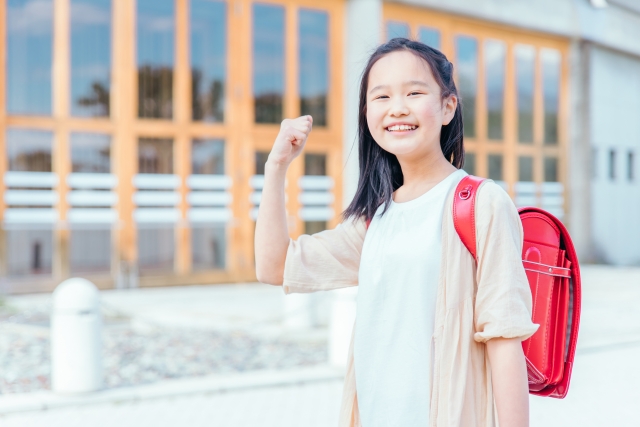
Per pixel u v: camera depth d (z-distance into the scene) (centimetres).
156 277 1153
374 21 1289
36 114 1092
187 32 1188
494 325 150
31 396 550
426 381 160
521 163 1552
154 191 1162
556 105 1605
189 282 1177
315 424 485
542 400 545
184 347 758
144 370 656
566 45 1609
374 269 171
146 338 806
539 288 175
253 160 1238
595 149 1664
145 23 1161
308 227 1274
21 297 1041
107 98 1138
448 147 187
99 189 1126
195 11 1194
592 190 1648
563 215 1619
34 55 1092
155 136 1167
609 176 1703
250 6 1232
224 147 1218
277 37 1256
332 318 655
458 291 157
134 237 1140
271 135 1251
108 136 1136
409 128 170
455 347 155
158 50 1170
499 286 151
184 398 558
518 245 157
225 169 1217
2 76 1069
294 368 648
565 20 1559
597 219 1667
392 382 164
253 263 1232
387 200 179
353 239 188
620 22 1670
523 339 151
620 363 663
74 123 1111
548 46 1583
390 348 165
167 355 720
